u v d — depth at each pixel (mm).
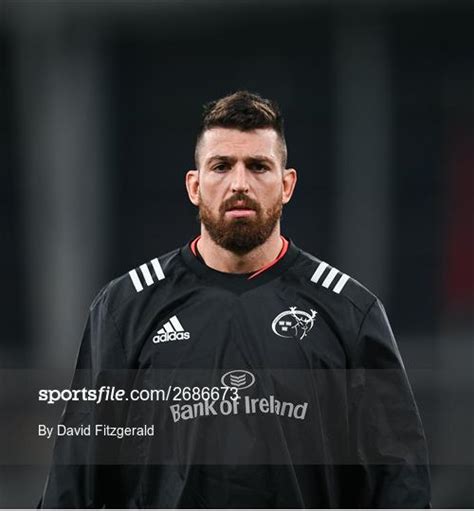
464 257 23547
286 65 23984
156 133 23953
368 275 23484
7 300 23828
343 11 23984
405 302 23500
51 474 9961
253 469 9586
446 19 23859
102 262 23734
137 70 24016
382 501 9828
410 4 23625
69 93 23922
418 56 23859
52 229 24047
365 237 23594
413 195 23656
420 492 9734
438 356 22250
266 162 9844
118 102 24031
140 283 10273
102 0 23750
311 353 9844
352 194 23656
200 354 9875
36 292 23922
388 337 10070
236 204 9781
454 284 23406
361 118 23812
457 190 23688
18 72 23969
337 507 10102
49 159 24047
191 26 24016
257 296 10117
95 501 9961
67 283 23781
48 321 23750
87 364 10164
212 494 9578
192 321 10023
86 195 23906
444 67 23844
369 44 23844
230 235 9867
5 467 16438
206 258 10305
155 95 24031
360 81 23797
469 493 15758
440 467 15945
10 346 23625
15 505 16375
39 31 23797
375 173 23656
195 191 10398
